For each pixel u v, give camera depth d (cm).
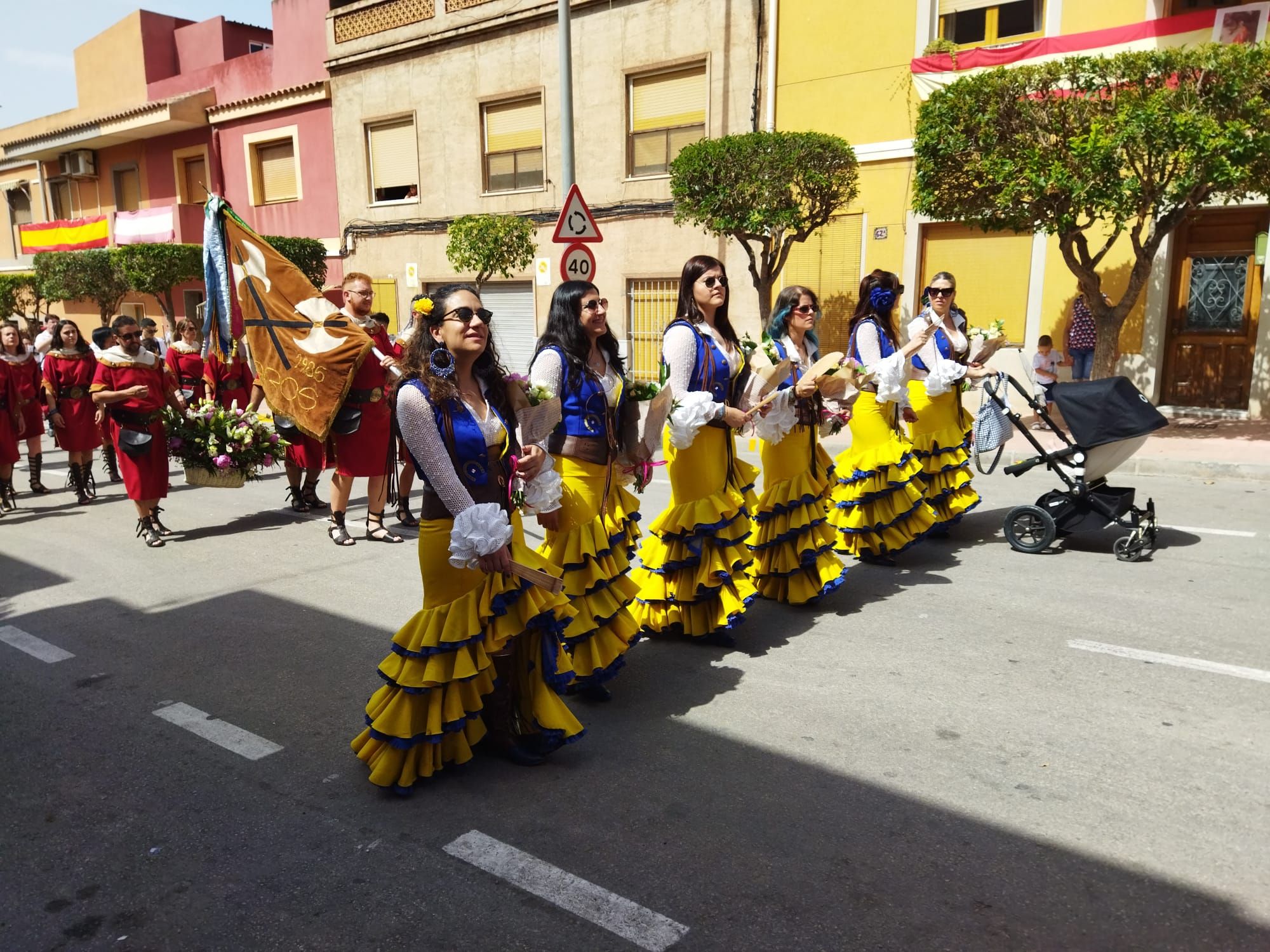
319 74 2116
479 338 332
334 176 2142
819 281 1468
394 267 2066
